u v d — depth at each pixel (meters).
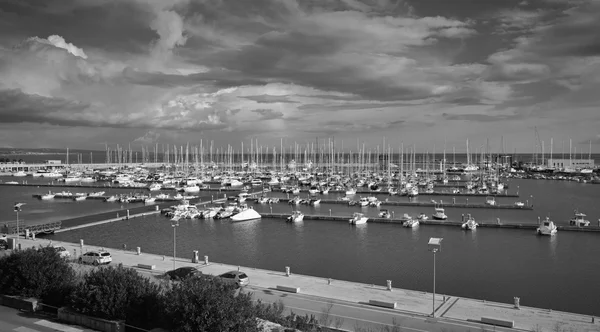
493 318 37.75
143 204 146.38
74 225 103.62
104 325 32.59
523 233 97.38
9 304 38.16
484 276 65.00
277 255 78.44
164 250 81.94
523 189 198.50
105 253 59.00
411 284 60.91
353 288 48.53
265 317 31.55
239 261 74.00
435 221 108.25
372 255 78.12
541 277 64.50
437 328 36.31
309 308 41.22
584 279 63.53
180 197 155.38
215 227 106.56
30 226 96.00
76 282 38.81
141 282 34.47
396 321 37.84
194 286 29.72
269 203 150.00
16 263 38.91
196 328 27.70
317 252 80.75
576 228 99.31
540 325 37.72
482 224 104.44
